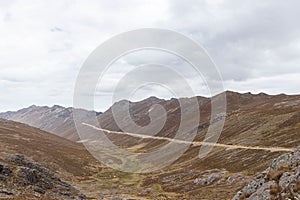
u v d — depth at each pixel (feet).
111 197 220.02
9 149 301.84
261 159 259.60
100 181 293.64
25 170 145.18
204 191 223.30
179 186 259.60
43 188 140.36
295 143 274.98
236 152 307.78
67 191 152.97
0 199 103.86
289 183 69.56
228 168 272.72
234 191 205.16
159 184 274.77
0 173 132.87
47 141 461.37
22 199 109.81
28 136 450.30
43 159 312.91
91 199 194.49
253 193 80.48
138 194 242.17
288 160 83.87
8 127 503.61
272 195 70.18
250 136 354.54
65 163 330.34
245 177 230.89
